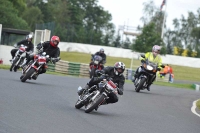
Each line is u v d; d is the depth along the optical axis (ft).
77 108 145.59
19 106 131.95
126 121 135.13
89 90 143.02
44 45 202.69
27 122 109.81
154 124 136.77
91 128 114.52
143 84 243.81
